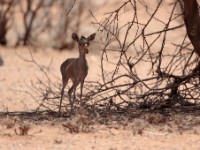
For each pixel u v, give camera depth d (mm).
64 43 45344
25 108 22250
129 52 38312
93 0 49969
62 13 46031
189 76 19172
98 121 17734
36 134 16156
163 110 19312
